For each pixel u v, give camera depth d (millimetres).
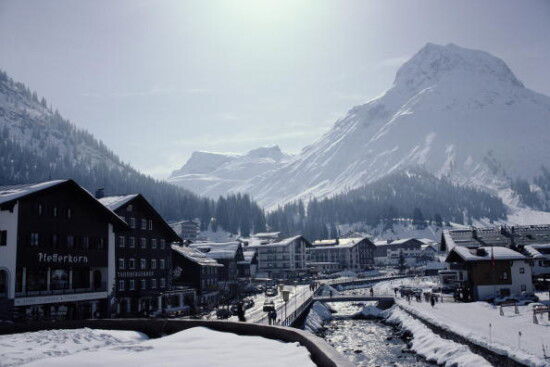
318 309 90438
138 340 36125
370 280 158250
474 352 44656
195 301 88250
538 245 96188
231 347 27875
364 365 50000
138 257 75000
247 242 199500
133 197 74000
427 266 180625
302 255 187750
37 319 53562
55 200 57906
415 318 70438
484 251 86812
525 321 54969
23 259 52938
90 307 63094
